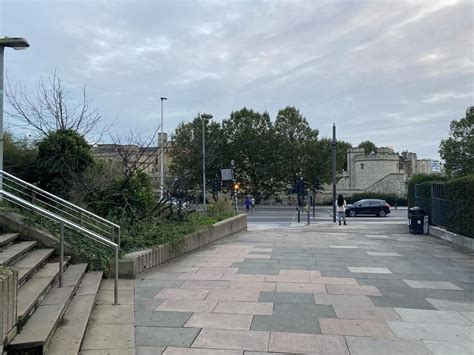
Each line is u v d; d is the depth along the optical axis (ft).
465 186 46.26
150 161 57.11
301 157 215.10
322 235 61.98
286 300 22.56
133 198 41.42
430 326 18.53
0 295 12.70
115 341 16.39
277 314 20.04
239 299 22.71
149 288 25.13
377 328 18.20
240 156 212.64
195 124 191.83
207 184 182.09
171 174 54.95
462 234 47.65
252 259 36.37
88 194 41.37
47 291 20.01
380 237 58.90
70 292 20.36
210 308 20.99
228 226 59.26
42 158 46.96
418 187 71.15
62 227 21.79
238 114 216.13
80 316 18.13
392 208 202.08
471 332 17.80
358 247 46.11
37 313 17.02
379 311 20.72
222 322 18.84
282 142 212.84
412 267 33.35
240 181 213.46
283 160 210.38
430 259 37.68
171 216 45.60
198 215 58.29
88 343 16.17
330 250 43.14
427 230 63.26
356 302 22.34
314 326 18.38
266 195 221.66
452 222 51.19
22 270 20.68
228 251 41.73
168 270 30.89
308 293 24.16
